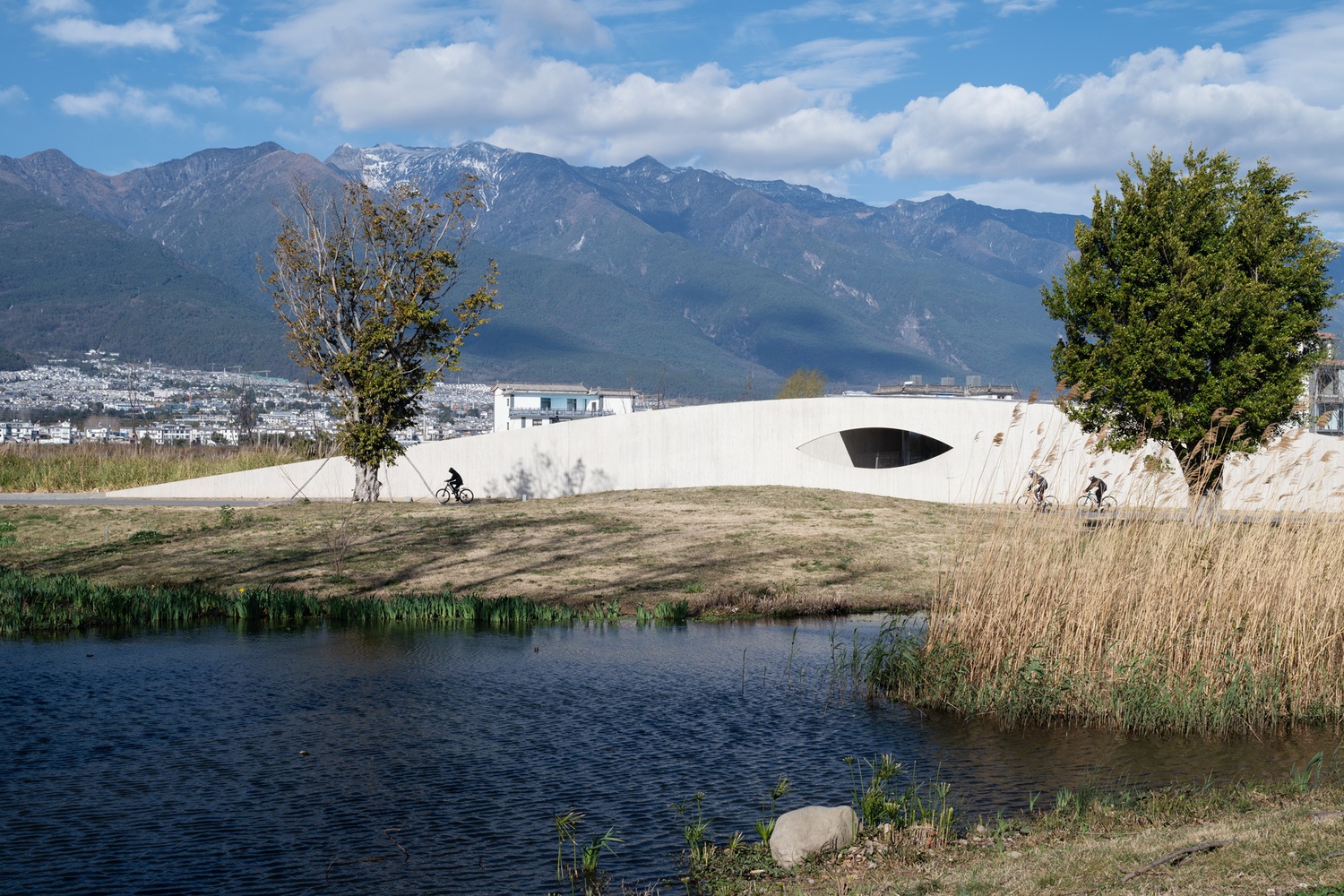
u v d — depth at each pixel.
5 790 11.28
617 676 17.08
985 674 14.95
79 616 21.98
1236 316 30.88
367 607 22.91
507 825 10.33
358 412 41.06
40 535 33.19
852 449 51.41
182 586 25.64
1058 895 7.45
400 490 47.91
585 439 49.38
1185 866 7.83
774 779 11.82
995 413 47.47
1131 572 15.11
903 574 28.09
